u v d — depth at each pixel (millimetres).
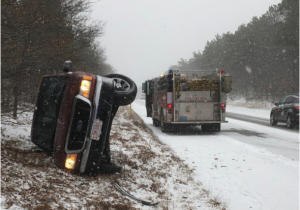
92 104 5973
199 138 14625
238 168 8734
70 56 12727
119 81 7367
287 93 39906
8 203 3889
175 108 15953
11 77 9664
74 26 13789
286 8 38219
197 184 7301
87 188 5555
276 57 42062
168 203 5805
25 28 10305
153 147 11422
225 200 6285
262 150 11250
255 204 6148
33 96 11500
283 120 18625
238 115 29312
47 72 12062
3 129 8508
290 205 6125
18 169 5371
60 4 12062
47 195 4555
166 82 16125
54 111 6691
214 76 16266
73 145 5957
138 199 5672
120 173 6879
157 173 7637
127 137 12516
